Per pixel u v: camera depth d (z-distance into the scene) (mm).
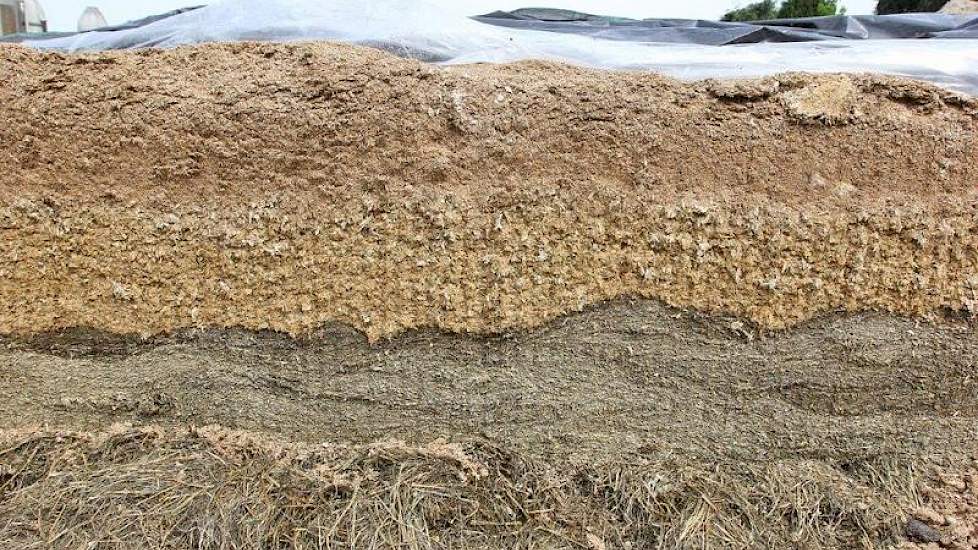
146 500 2293
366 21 3629
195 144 2576
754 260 2541
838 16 4668
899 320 2564
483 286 2586
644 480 2420
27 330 2637
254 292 2615
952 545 2273
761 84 2623
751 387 2566
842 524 2348
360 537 2195
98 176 2598
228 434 2582
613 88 2648
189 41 3697
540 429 2576
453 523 2277
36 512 2254
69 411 2629
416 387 2598
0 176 2588
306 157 2584
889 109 2609
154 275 2619
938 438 2568
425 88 2615
